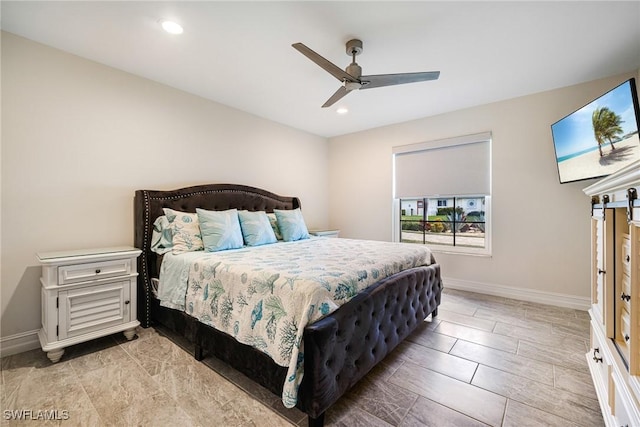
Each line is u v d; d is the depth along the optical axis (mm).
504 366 1914
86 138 2393
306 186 4633
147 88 2770
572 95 2914
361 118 3980
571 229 2959
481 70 2604
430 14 1846
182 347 2188
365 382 1751
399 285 2041
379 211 4406
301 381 1343
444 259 3785
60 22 1924
